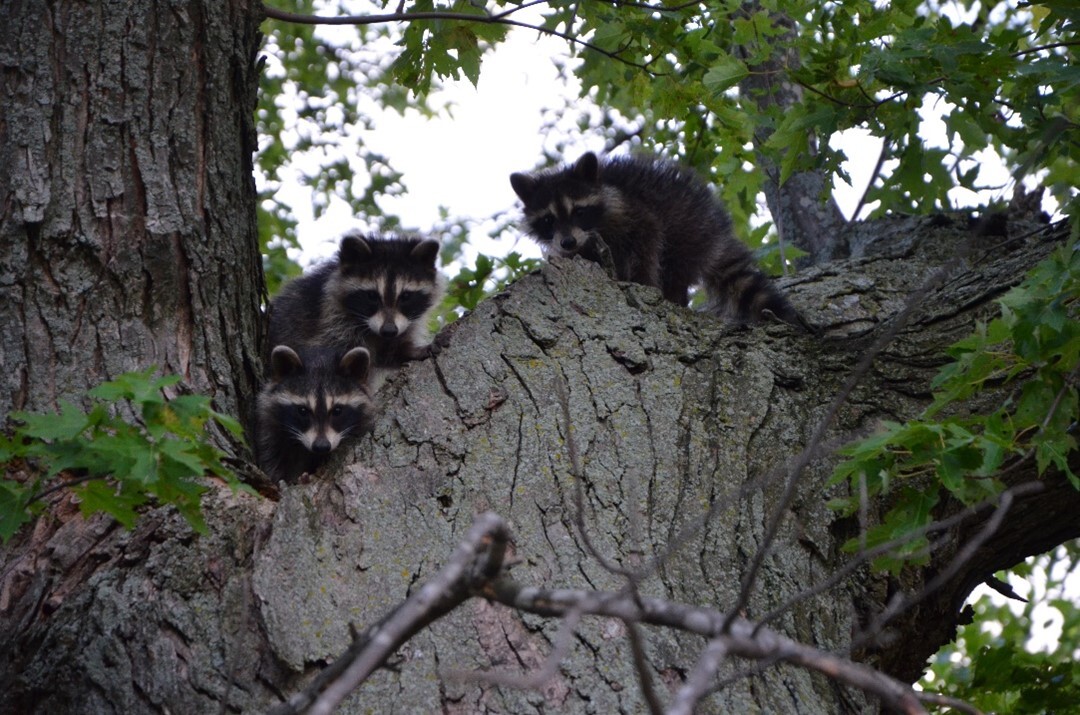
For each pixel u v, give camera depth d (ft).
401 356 22.11
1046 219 19.38
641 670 6.30
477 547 6.91
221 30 14.85
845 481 12.64
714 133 24.22
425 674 10.09
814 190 22.95
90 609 10.81
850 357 14.51
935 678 21.86
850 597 11.91
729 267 22.31
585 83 23.36
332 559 11.17
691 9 19.06
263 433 17.01
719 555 11.66
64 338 13.10
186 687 10.16
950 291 15.24
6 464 11.91
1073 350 11.34
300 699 7.13
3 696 10.50
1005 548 13.89
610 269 16.44
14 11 14.23
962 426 11.04
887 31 16.72
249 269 14.94
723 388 13.73
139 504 10.41
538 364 13.74
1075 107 15.90
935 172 18.81
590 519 11.81
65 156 13.71
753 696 10.30
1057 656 24.61
